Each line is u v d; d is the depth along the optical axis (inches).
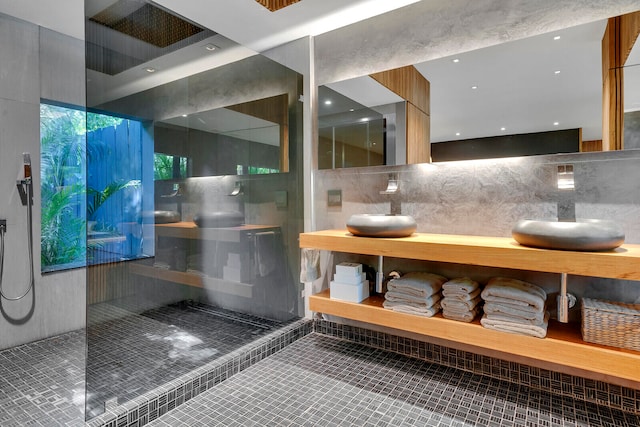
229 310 90.7
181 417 59.8
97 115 62.1
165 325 75.4
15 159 91.5
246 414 60.1
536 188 70.1
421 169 82.9
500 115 72.2
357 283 81.8
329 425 56.7
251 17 86.5
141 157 73.4
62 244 101.3
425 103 80.5
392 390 67.7
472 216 77.2
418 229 83.8
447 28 77.7
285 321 99.3
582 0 64.3
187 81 84.7
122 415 56.0
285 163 100.7
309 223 100.0
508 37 71.2
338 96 93.3
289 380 71.9
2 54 88.7
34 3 83.6
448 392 66.7
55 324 99.4
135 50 70.9
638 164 61.1
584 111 64.4
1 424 58.5
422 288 71.9
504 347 62.7
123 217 67.9
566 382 65.5
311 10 83.8
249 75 98.0
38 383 72.5
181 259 81.0
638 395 59.7
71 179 103.2
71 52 101.9
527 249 58.7
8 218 90.4
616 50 61.6
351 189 93.0
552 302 69.2
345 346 89.4
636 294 62.2
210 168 89.3
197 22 86.9
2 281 89.6
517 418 58.4
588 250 55.3
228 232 92.5
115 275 65.2
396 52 84.4
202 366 71.5
